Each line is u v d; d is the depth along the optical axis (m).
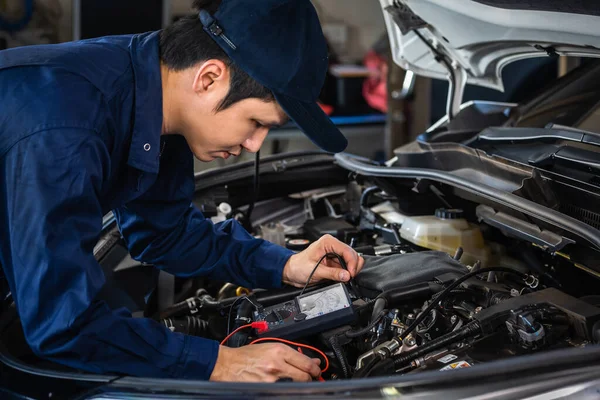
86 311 1.03
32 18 4.71
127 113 1.15
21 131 1.02
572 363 0.99
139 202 1.45
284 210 2.25
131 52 1.17
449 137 1.96
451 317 1.34
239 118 1.16
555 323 1.21
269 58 1.09
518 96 3.03
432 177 1.72
